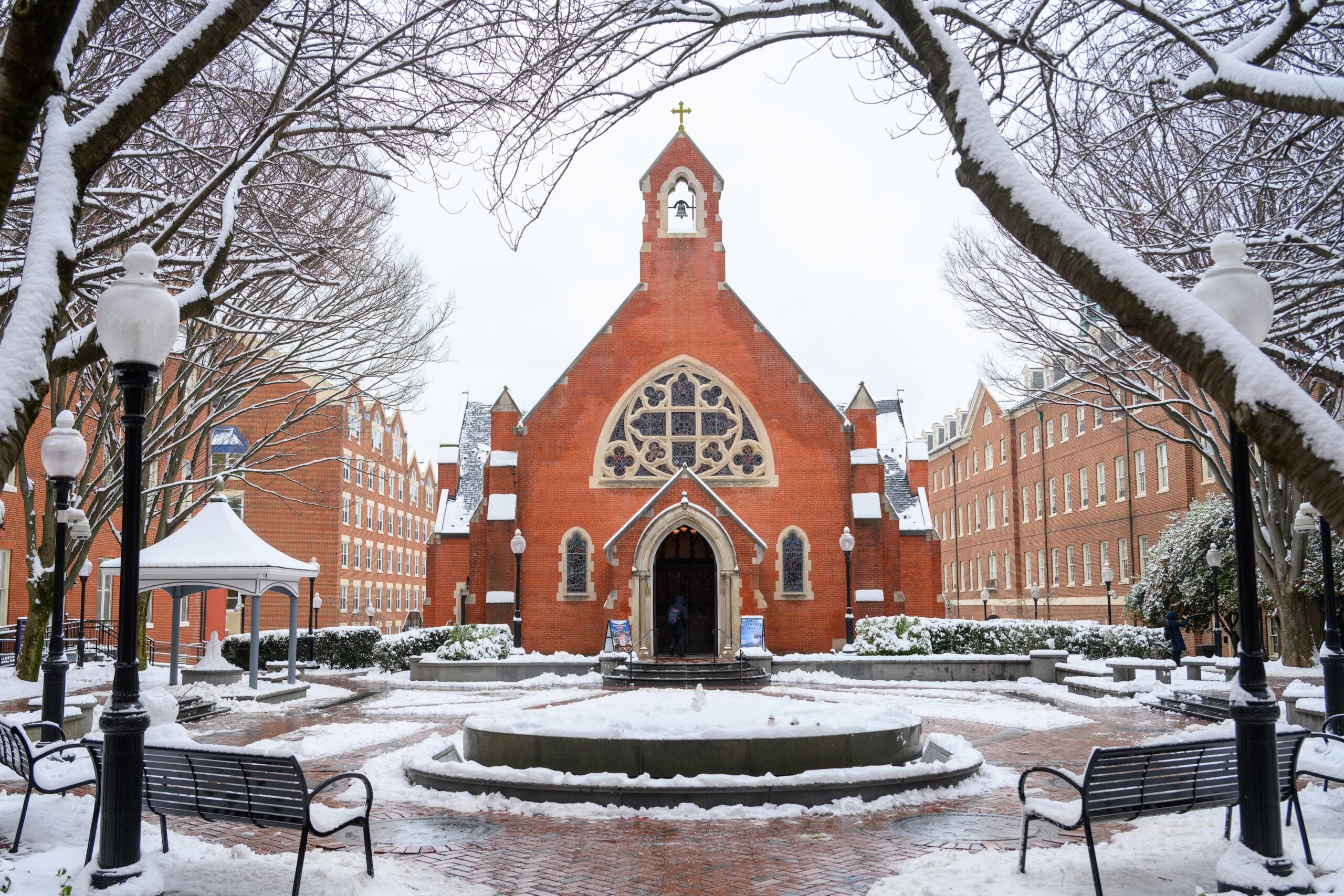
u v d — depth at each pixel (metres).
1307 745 12.83
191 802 8.84
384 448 74.75
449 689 29.19
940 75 7.61
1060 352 25.77
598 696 25.44
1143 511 49.19
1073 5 10.27
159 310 7.85
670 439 37.62
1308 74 8.85
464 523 40.88
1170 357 6.34
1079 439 56.53
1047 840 10.18
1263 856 7.38
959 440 77.19
